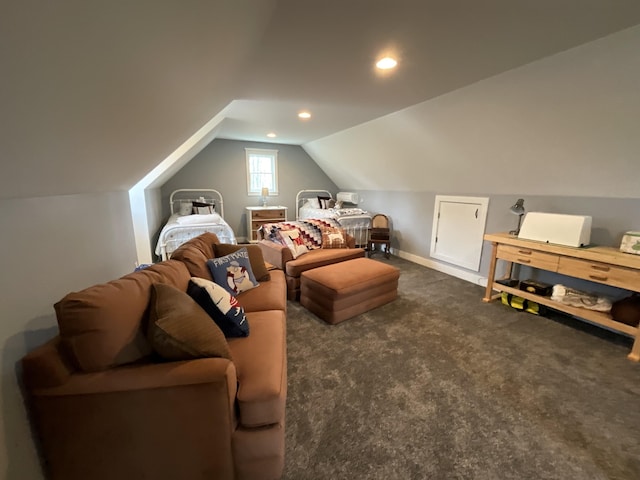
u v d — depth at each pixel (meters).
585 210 2.51
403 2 1.28
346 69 2.04
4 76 0.54
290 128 4.18
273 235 3.27
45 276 1.28
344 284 2.48
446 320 2.56
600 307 2.25
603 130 1.97
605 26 1.46
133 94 1.06
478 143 2.83
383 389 1.69
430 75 2.14
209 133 3.80
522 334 2.32
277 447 1.10
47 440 0.97
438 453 1.29
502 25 1.47
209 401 1.00
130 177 2.16
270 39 1.62
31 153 0.89
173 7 0.76
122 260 2.37
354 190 6.05
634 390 1.68
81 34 0.59
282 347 1.44
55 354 0.96
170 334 1.05
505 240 2.71
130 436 1.00
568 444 1.33
